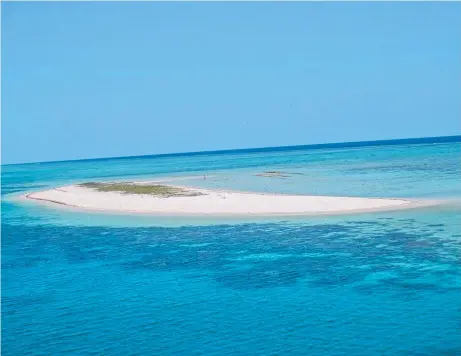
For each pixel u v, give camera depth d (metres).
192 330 18.75
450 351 16.06
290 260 27.50
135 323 19.75
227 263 27.70
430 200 43.03
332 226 35.28
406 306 20.02
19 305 22.48
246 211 42.41
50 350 17.56
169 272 26.69
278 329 18.42
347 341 17.11
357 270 24.95
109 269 28.05
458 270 24.12
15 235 39.97
